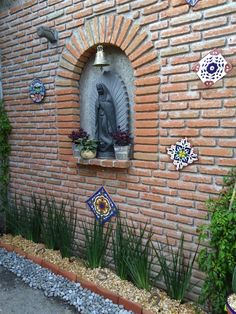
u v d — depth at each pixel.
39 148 3.68
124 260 2.78
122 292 2.65
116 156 2.86
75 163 3.31
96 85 3.03
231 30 2.13
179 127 2.47
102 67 3.08
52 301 2.69
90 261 3.06
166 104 2.52
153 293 2.60
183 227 2.54
